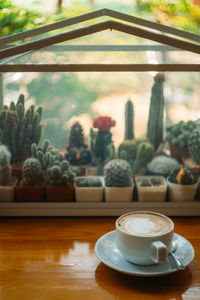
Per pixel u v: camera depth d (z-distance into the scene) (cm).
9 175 89
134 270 62
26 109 89
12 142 90
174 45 80
